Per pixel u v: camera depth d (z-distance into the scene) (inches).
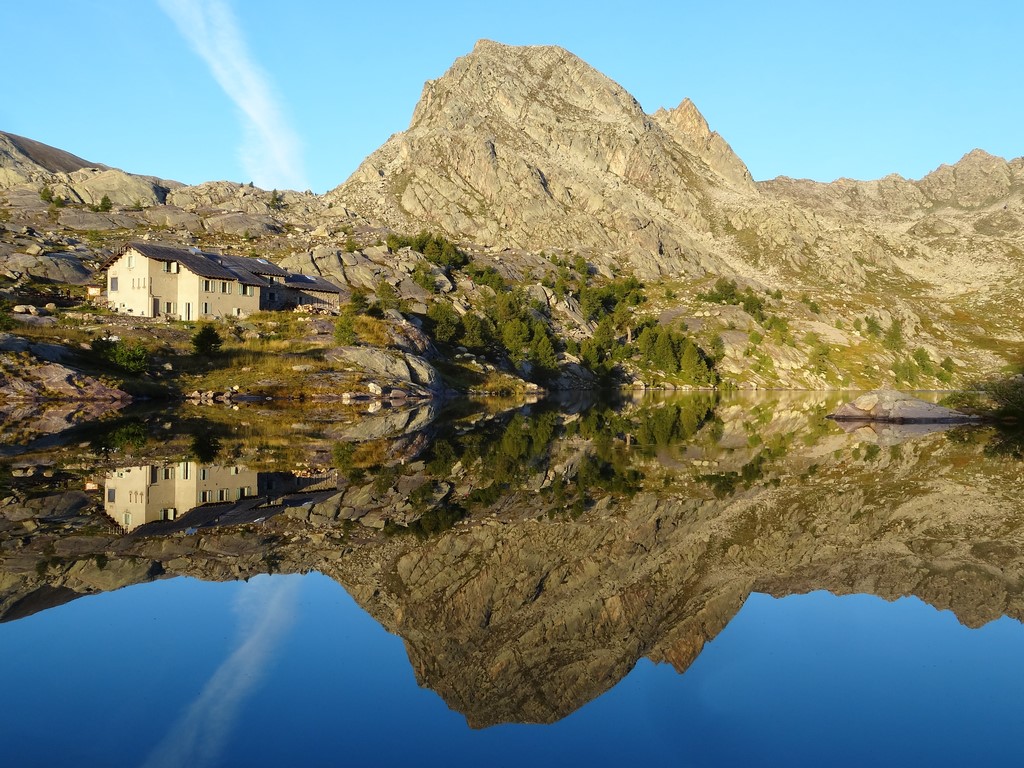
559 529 962.1
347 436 1870.1
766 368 6077.8
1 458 1284.4
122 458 1334.9
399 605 669.9
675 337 6220.5
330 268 5044.3
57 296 3570.4
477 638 606.2
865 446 2007.9
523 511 1053.2
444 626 627.8
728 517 1072.2
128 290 3437.5
